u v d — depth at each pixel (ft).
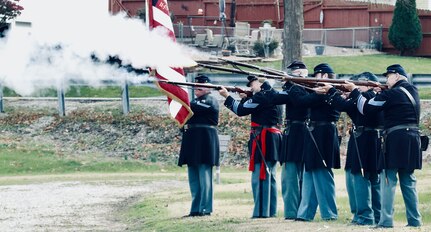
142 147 105.19
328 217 54.95
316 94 53.98
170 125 108.58
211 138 61.41
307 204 55.16
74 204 72.84
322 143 54.85
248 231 51.98
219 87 58.08
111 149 105.40
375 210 53.47
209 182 61.21
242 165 99.19
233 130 105.60
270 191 58.65
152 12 55.52
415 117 49.60
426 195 63.46
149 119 109.91
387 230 47.85
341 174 84.74
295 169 56.59
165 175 94.17
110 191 80.74
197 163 60.85
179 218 60.54
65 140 107.96
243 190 74.18
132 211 67.56
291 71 56.85
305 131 56.13
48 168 99.19
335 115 55.21
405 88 49.78
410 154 49.24
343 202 63.57
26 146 105.91
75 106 115.55
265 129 58.34
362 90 51.90
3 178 93.25
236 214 60.64
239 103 57.77
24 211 69.15
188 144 61.31
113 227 60.75
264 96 56.90
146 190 81.20
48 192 80.64
